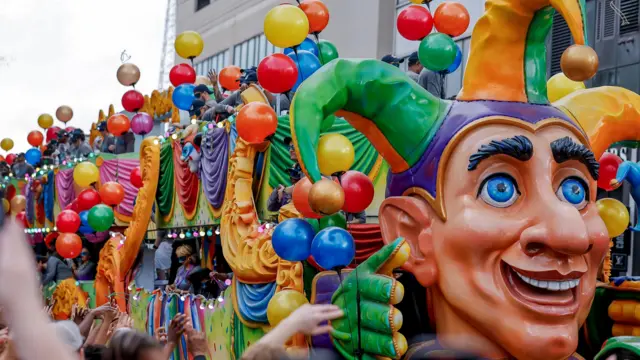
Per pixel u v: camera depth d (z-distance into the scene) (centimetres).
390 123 605
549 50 1078
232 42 1762
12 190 1759
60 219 1062
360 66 591
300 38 636
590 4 1062
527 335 551
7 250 223
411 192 603
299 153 570
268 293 716
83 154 1485
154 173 1077
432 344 596
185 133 982
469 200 568
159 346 400
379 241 672
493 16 599
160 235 1116
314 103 577
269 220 794
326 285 641
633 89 999
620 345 547
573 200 576
